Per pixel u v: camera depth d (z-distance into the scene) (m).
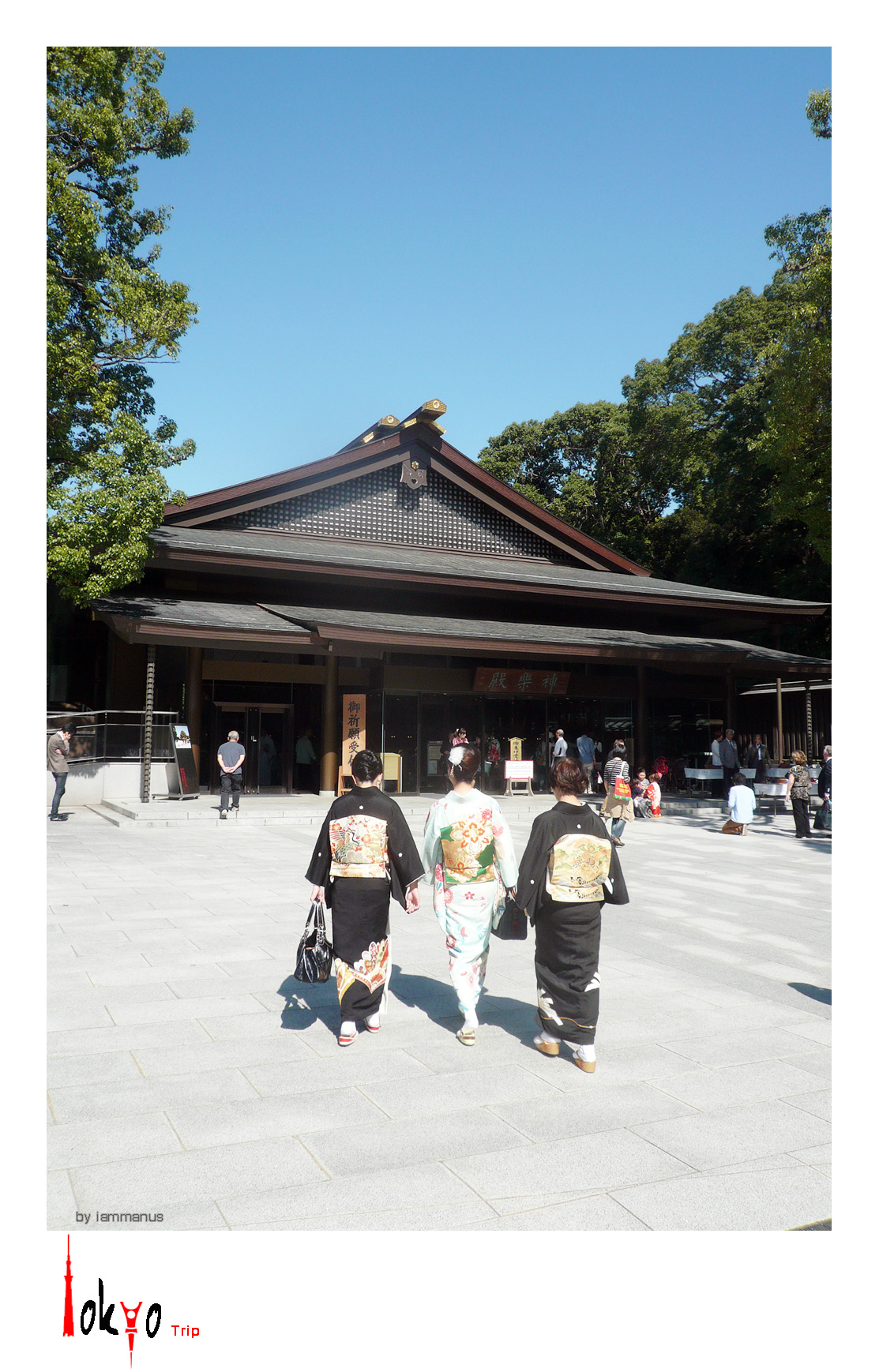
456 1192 3.37
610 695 24.31
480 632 20.16
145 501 16.56
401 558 22.25
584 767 4.87
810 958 7.04
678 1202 3.33
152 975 6.07
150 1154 3.60
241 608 19.58
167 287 17.34
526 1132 3.88
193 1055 4.68
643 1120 4.02
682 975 6.52
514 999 5.86
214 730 19.41
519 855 12.48
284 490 22.61
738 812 15.56
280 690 20.00
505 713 23.03
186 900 8.60
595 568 27.25
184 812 15.43
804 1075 4.59
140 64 17.64
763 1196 3.38
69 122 16.17
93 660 21.64
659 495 43.56
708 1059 4.80
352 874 4.91
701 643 23.84
